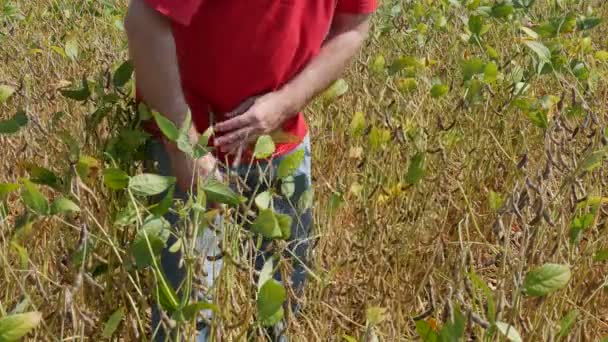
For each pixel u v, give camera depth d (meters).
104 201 2.33
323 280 2.50
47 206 1.79
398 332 2.17
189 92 2.33
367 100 3.60
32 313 1.50
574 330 2.37
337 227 2.96
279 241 2.22
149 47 1.98
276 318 1.77
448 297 1.73
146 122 2.31
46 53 4.32
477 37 3.63
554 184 2.78
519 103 3.05
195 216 1.87
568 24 3.61
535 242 2.12
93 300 2.25
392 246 2.71
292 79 2.41
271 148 2.11
